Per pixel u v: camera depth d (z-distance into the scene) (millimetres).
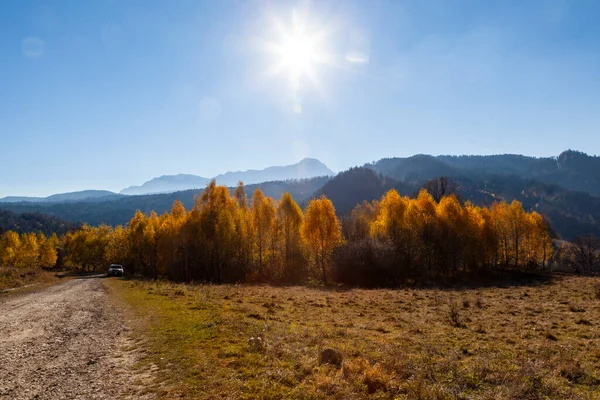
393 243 49375
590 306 19812
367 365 8734
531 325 15141
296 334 12336
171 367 9000
